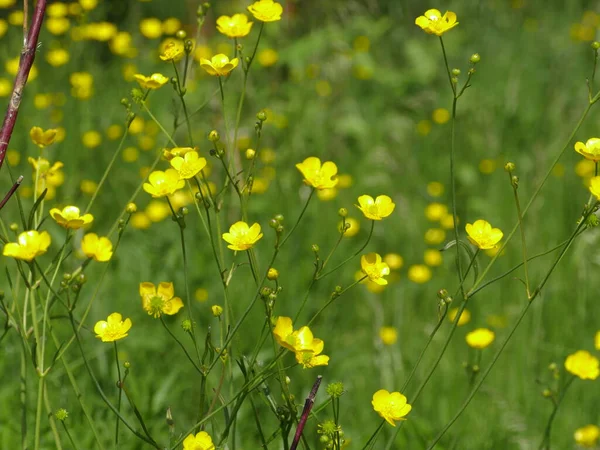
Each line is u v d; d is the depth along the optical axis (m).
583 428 3.80
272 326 2.22
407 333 4.73
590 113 7.54
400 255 5.73
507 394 4.25
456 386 4.14
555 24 9.48
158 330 4.36
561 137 7.08
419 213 6.20
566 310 4.90
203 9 2.90
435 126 7.41
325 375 4.23
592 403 4.16
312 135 6.90
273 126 6.83
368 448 2.37
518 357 4.42
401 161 6.96
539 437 3.95
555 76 8.28
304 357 2.16
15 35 7.73
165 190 2.29
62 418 2.36
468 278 5.24
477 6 9.45
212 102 6.58
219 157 2.36
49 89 6.93
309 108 7.10
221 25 2.62
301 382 4.11
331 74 7.77
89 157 6.31
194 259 5.01
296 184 6.19
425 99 7.81
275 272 2.23
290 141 6.77
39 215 2.61
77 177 6.00
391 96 7.76
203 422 2.19
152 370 3.91
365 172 6.63
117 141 6.59
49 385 3.75
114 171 6.26
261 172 6.16
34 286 2.29
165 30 6.81
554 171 6.45
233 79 6.93
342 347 4.57
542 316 4.89
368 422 3.89
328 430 2.22
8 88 6.48
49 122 6.40
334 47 7.99
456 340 4.63
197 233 5.36
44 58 7.04
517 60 8.48
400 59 8.62
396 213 6.00
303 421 2.19
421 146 7.09
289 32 8.12
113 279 4.73
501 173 6.65
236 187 2.39
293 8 8.12
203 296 4.66
